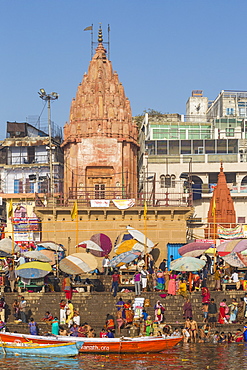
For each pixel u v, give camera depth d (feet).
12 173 204.03
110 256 144.36
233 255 124.16
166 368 89.35
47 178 193.16
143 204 147.23
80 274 125.18
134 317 109.70
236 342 107.65
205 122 247.70
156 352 99.14
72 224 145.69
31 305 114.93
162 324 109.70
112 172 159.74
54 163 201.46
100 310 114.11
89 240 134.10
